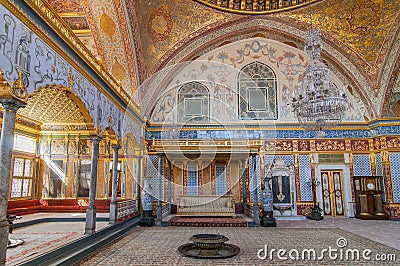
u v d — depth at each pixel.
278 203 10.48
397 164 10.16
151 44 9.77
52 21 4.20
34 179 9.29
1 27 3.22
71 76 4.88
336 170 10.75
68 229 6.40
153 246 5.58
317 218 9.77
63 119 8.67
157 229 7.69
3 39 3.25
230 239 6.30
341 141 10.84
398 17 9.16
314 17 9.82
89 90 5.64
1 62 3.22
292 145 10.81
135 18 8.61
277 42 11.38
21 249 4.39
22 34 3.59
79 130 9.65
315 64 7.63
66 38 4.62
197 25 9.94
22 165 8.84
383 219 9.86
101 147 9.69
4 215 3.30
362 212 10.17
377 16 9.37
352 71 10.70
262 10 9.95
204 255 4.70
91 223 5.68
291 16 9.95
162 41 9.86
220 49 11.23
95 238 5.72
